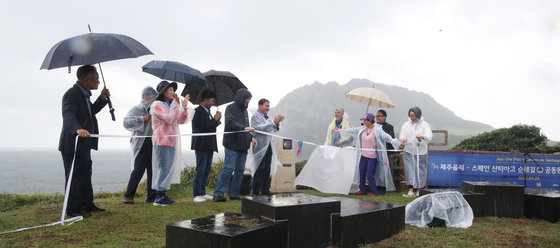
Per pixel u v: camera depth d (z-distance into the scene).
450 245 3.57
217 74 6.70
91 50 4.21
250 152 6.60
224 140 6.16
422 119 7.63
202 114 6.11
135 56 4.42
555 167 8.49
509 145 14.65
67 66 4.09
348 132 7.93
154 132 5.32
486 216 5.12
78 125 4.23
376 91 8.55
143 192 8.25
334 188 6.59
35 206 5.34
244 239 2.41
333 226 3.39
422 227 4.34
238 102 6.23
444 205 4.48
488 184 5.29
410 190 7.46
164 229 3.92
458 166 8.66
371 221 3.63
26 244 3.25
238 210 5.20
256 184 6.69
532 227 4.54
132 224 4.13
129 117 5.48
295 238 3.03
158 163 5.33
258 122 6.59
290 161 7.63
